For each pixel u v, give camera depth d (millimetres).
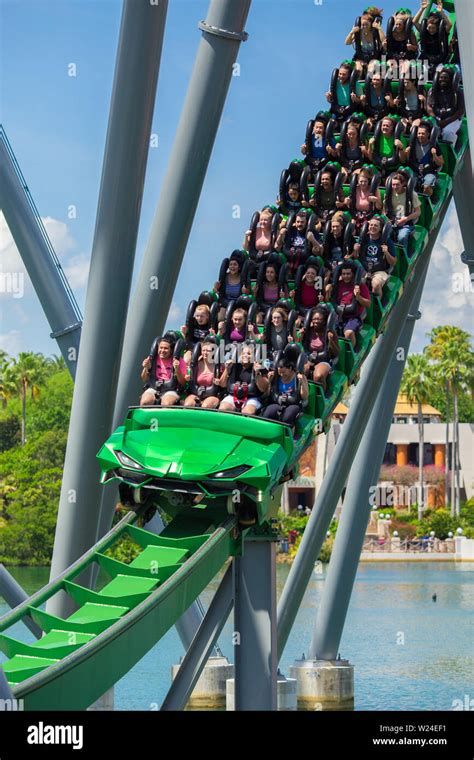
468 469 85875
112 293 16953
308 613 46188
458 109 20266
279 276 16609
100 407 17109
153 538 13344
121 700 27344
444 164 19984
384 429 24219
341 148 19656
